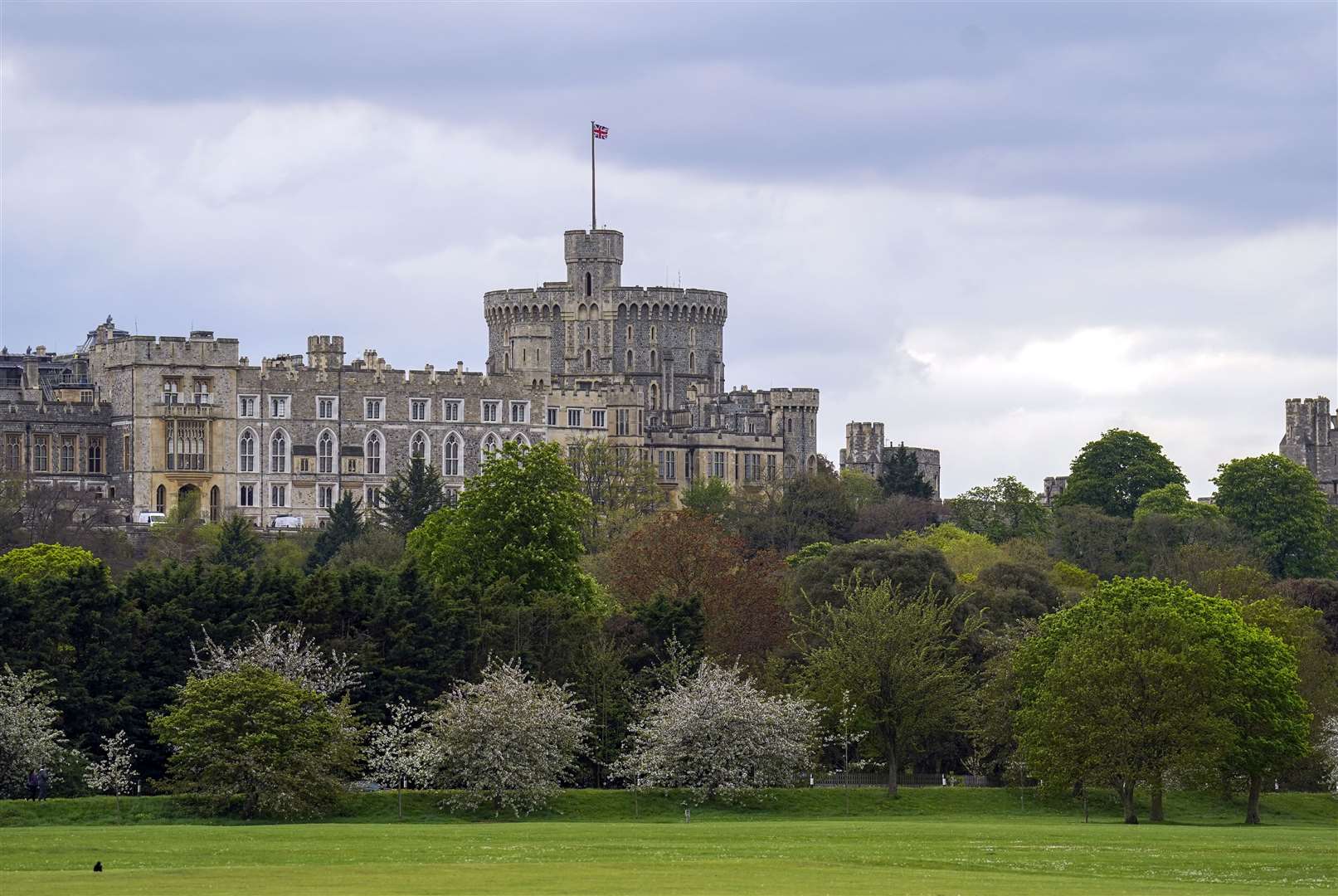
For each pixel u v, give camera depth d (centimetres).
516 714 15938
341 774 15862
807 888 9875
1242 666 16775
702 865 10925
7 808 14538
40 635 16488
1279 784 18962
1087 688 16150
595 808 16138
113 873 10362
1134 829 14625
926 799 17062
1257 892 10088
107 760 15788
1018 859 11581
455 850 11731
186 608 17262
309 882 9950
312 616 17525
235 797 15138
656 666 18650
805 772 17500
